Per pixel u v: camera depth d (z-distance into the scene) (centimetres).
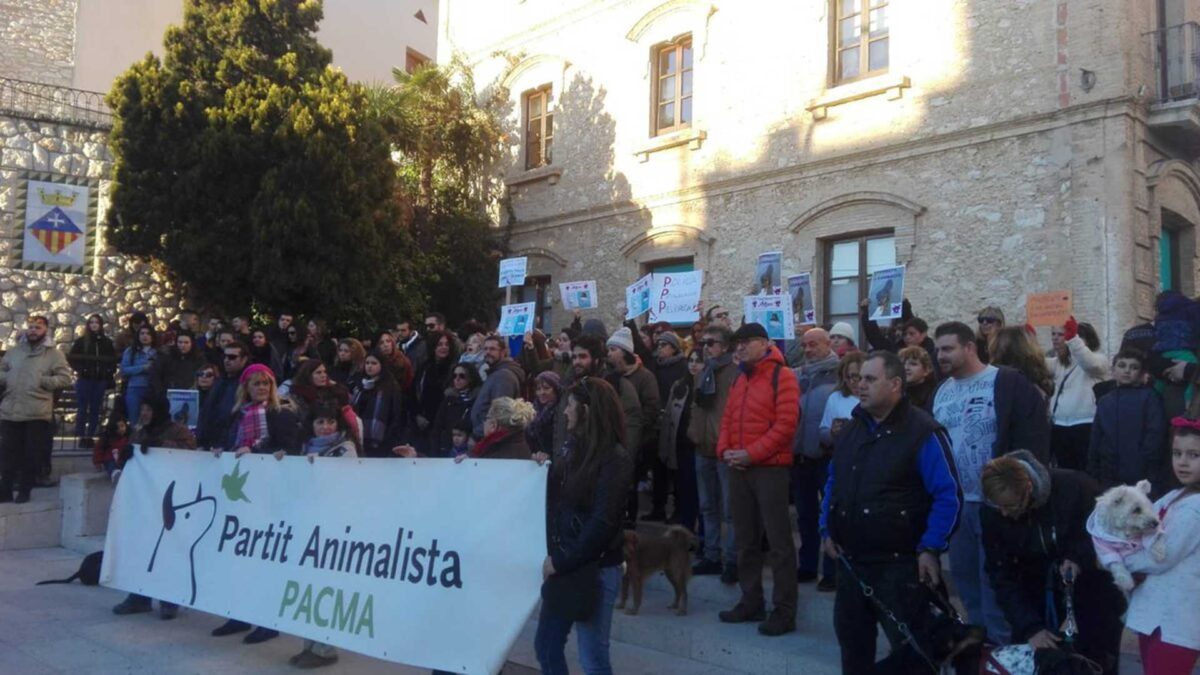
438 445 843
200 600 672
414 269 1630
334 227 1461
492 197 1761
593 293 1098
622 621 685
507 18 1758
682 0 1448
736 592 714
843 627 448
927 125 1168
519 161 1723
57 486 1123
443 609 528
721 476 721
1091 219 1032
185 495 710
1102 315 1016
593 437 462
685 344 983
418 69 1767
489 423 583
